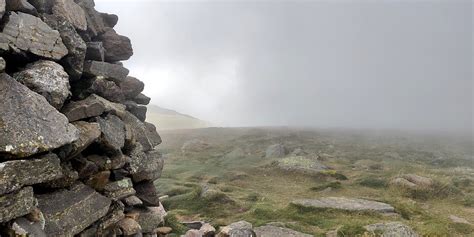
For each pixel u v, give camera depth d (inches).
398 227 637.9
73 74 387.5
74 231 336.8
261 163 1715.1
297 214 836.6
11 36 317.4
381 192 1126.4
